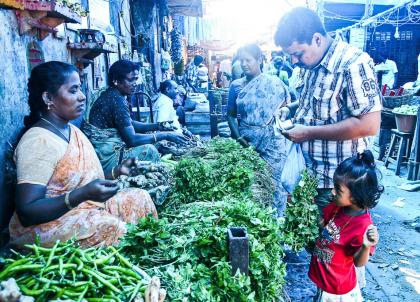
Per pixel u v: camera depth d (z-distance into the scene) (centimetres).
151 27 973
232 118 471
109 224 225
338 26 1753
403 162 788
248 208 240
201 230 216
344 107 278
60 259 167
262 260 203
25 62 282
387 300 343
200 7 1356
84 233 220
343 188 244
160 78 1159
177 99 866
